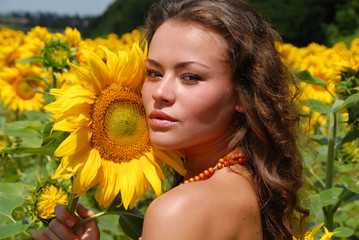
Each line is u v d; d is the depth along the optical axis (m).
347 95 3.53
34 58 4.05
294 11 21.59
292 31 21.55
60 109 2.15
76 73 2.22
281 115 2.32
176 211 1.90
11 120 6.70
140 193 2.31
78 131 2.18
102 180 2.26
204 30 2.13
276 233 2.29
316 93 5.59
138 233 2.52
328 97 5.58
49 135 2.30
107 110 2.27
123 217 2.51
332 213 3.65
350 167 3.87
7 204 2.57
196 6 2.18
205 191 1.98
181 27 2.14
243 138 2.31
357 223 4.69
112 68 2.28
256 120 2.24
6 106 5.60
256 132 2.24
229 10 2.20
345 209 4.91
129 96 2.30
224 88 2.15
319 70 5.66
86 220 2.34
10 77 5.58
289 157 2.40
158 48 2.16
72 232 2.32
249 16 2.28
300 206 2.66
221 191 2.03
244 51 2.19
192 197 1.94
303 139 2.76
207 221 1.92
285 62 2.59
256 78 2.23
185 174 2.37
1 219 2.51
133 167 2.30
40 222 2.51
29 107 5.64
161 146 2.15
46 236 2.28
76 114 2.20
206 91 2.10
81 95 2.21
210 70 2.11
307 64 6.30
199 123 2.12
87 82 2.23
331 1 21.38
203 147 2.28
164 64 2.13
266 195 2.29
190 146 2.30
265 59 2.27
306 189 3.18
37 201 2.53
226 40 2.16
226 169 2.21
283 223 2.31
